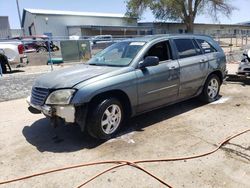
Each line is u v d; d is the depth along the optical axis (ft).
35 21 148.05
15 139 15.35
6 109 21.88
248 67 26.30
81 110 13.51
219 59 20.97
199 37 20.43
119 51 17.33
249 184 10.23
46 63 56.75
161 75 16.53
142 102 15.87
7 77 36.17
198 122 16.90
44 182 10.92
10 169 12.02
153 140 14.42
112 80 14.25
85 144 14.29
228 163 11.75
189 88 18.83
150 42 16.80
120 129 16.08
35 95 14.74
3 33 124.88
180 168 11.50
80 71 15.37
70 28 152.05
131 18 137.28
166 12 130.31
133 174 11.19
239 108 19.44
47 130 16.60
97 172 11.44
